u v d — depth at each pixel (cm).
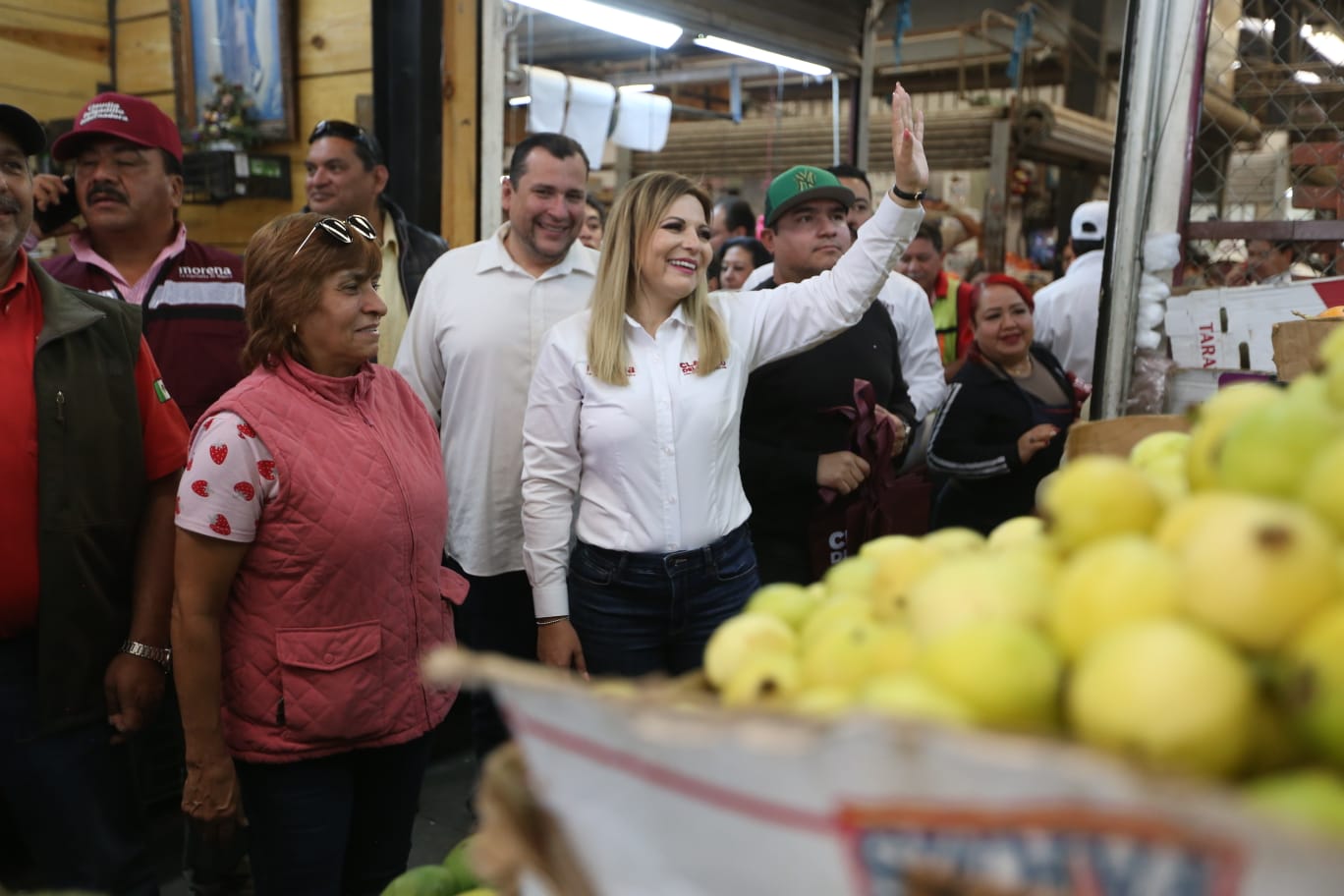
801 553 284
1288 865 50
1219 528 69
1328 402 89
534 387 249
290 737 190
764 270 342
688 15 462
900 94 240
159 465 214
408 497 198
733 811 63
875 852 59
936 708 69
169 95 480
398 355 315
